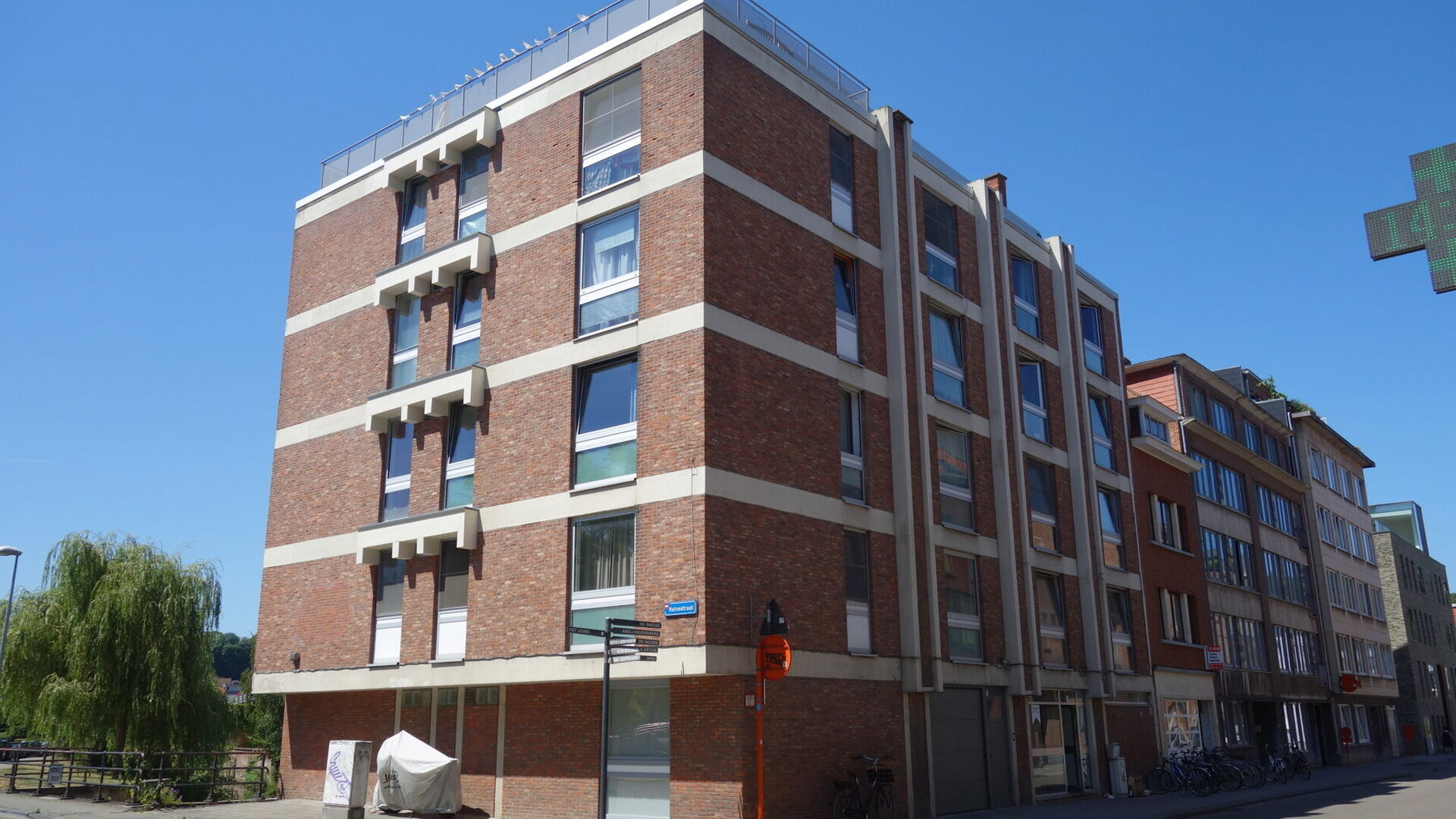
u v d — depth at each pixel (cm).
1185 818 2155
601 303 2034
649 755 1842
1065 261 3084
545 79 2241
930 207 2564
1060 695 2606
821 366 2100
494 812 2022
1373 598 5516
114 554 2908
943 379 2475
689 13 2023
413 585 2192
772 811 1761
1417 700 5575
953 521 2388
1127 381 3950
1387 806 2289
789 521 1942
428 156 2398
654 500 1848
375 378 2408
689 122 1967
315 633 2362
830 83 2334
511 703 2052
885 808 1944
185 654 2741
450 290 2297
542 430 2047
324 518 2428
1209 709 3378
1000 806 2303
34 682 2764
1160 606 3231
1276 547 4359
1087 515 2875
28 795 2420
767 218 2045
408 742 2055
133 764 2566
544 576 1970
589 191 2117
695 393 1836
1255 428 4481
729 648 1758
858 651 2039
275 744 4200
